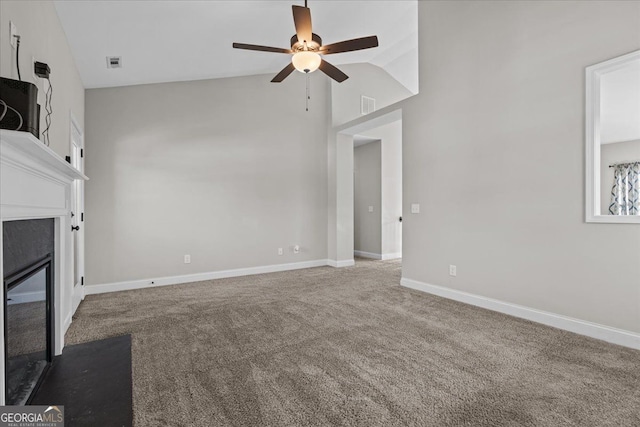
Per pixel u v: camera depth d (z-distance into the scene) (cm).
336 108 573
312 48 281
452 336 254
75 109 340
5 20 162
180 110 449
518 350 229
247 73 485
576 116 258
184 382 188
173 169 444
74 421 151
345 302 351
